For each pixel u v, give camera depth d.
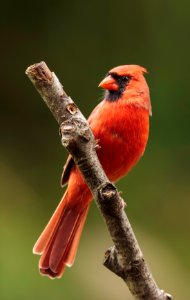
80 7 14.03
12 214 11.55
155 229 12.03
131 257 5.33
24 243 10.89
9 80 14.05
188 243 11.80
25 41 14.11
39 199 12.30
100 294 10.45
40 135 13.77
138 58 13.81
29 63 14.08
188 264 11.45
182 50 13.71
